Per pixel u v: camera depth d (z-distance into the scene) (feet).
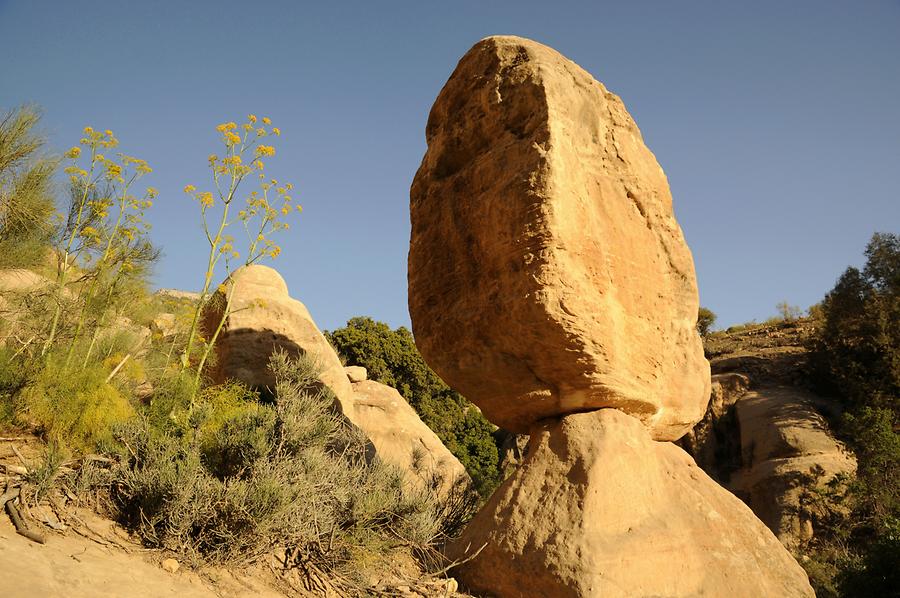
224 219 29.68
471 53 25.99
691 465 26.71
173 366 30.96
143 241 30.35
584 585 20.22
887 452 71.87
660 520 22.74
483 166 23.85
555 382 23.85
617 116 26.21
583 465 22.82
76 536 17.48
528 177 21.93
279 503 19.16
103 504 19.36
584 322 22.17
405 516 23.88
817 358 101.14
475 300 23.86
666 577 21.62
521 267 21.83
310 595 18.98
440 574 23.11
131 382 29.04
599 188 24.45
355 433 29.09
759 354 111.75
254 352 39.96
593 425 23.85
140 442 21.65
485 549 22.77
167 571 17.42
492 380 24.52
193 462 19.83
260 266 44.78
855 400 90.33
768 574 23.52
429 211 26.27
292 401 24.27
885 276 106.32
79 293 28.81
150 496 18.98
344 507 21.98
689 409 26.78
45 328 27.14
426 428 47.50
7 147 25.00
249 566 19.08
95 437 22.67
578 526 21.43
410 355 97.96
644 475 23.53
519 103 23.56
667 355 26.09
